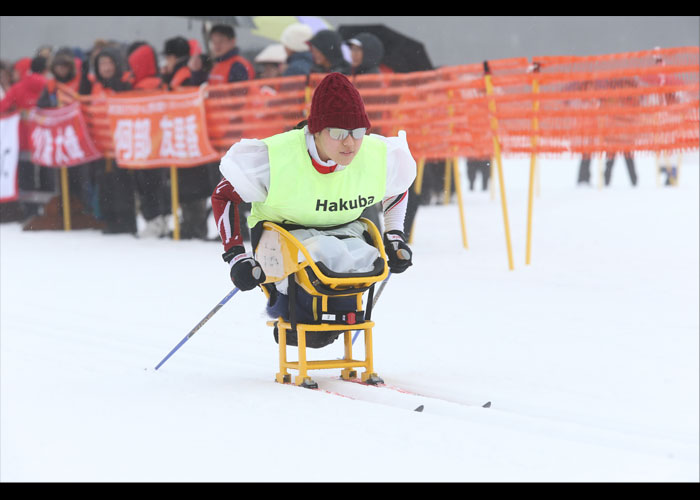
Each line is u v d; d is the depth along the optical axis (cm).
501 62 2939
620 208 4791
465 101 3089
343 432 1198
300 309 1500
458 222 4441
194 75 4006
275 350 1917
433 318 2200
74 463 1106
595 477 1023
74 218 4628
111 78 4206
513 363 1758
